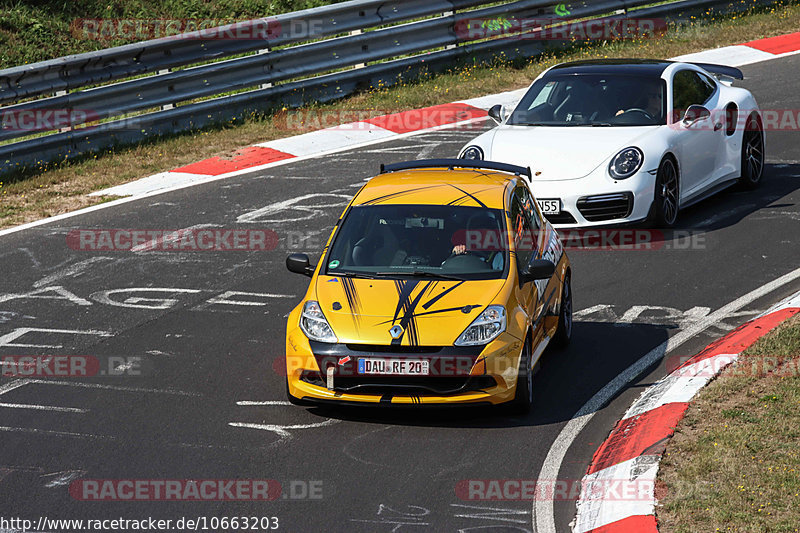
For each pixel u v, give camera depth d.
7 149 49.78
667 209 40.50
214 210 44.59
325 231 41.47
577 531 19.45
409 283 25.88
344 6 60.38
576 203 38.81
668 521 19.06
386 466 22.39
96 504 20.70
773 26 75.62
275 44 58.84
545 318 27.91
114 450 23.30
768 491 19.91
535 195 39.03
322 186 47.62
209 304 33.97
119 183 48.75
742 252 37.84
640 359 28.64
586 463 22.45
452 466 22.38
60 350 29.97
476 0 66.44
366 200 28.97
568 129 41.88
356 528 19.69
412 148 53.53
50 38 72.94
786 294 33.31
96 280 36.47
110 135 53.88
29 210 45.16
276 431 24.31
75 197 46.97
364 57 62.34
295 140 55.16
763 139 47.38
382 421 24.92
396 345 24.06
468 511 20.30
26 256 39.19
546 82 44.94
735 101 45.75
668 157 40.44
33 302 34.28
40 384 27.38
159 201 46.09
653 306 32.88
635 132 40.97
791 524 18.62
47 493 21.20
